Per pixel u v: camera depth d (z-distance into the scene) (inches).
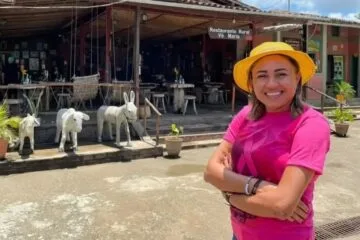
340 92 665.0
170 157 335.9
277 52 70.7
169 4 386.3
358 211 216.8
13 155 289.4
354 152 377.7
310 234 69.7
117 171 286.7
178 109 482.3
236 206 70.4
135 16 389.1
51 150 307.3
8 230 178.9
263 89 72.4
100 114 346.3
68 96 418.9
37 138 334.0
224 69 659.4
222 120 459.2
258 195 66.2
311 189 69.2
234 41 633.0
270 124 72.6
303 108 71.4
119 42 655.8
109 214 201.0
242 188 69.1
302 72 73.5
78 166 296.7
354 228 191.2
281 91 71.4
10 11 359.6
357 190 258.7
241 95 643.5
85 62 609.0
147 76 717.3
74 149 306.3
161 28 541.3
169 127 399.2
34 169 279.3
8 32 536.1
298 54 70.7
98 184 253.6
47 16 436.5
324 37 712.4
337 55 764.6
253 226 70.9
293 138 68.4
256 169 70.7
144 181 262.8
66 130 303.6
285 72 71.6
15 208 206.7
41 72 585.9
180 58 700.0
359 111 641.6
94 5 370.3
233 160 75.9
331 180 280.5
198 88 620.4
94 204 215.6
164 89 585.3
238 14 448.5
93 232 178.4
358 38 769.6
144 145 340.5
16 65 601.0
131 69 661.3
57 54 628.1
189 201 223.9
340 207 222.8
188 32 583.8
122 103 397.7
